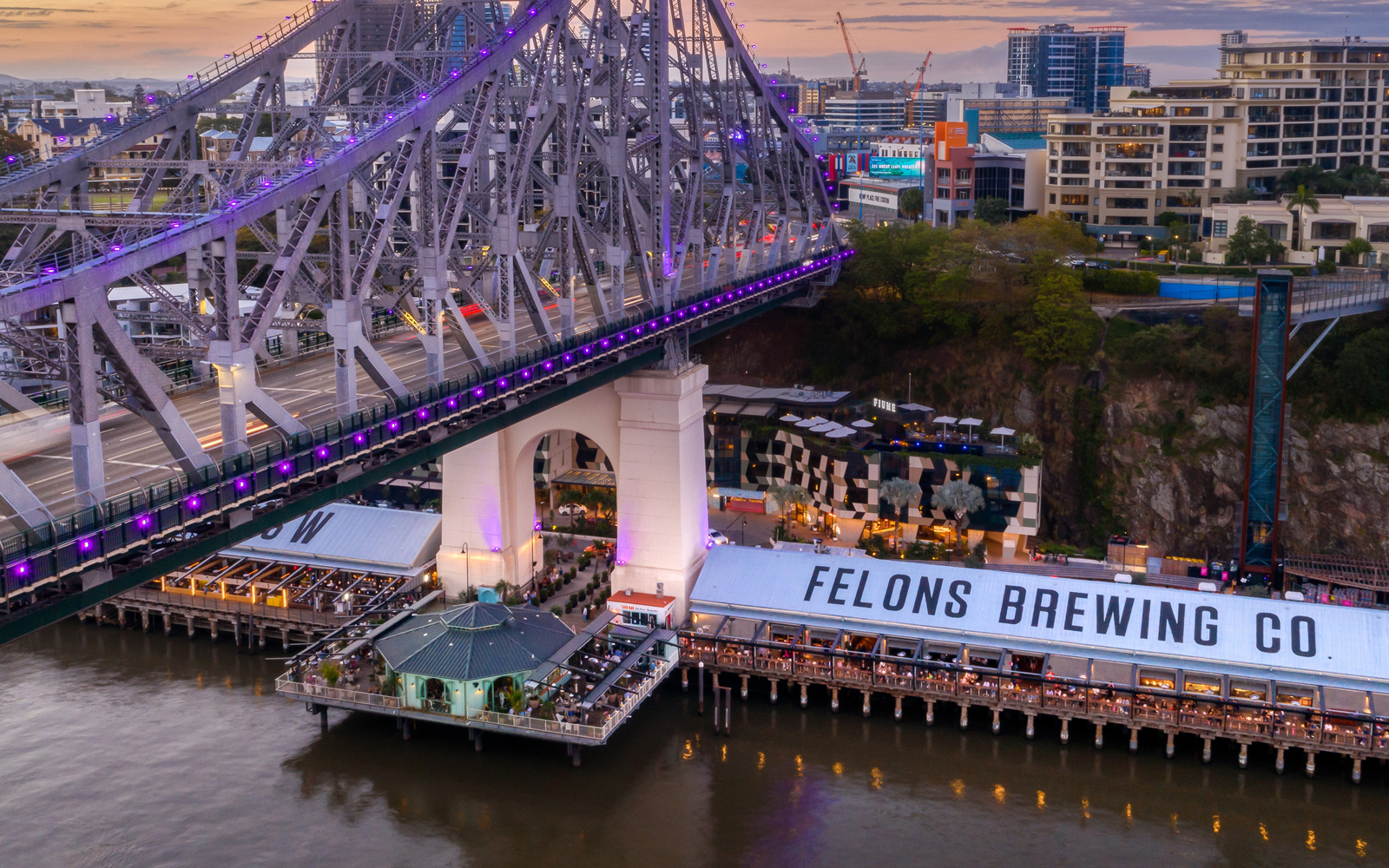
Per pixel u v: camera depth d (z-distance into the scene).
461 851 95.25
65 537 72.88
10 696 118.81
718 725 114.38
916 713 117.56
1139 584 126.75
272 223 192.62
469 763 107.75
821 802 102.25
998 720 112.81
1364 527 158.75
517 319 152.12
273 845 95.69
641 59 149.12
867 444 159.38
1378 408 162.00
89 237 91.25
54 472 92.12
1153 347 175.38
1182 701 107.75
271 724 113.88
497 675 108.06
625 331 128.12
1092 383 178.75
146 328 154.62
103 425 105.88
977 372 190.88
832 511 157.00
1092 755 109.62
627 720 114.25
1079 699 110.38
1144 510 169.62
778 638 122.50
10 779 103.88
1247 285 187.62
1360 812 100.62
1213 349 175.12
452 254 125.06
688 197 157.12
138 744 110.00
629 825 98.62
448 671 107.88
